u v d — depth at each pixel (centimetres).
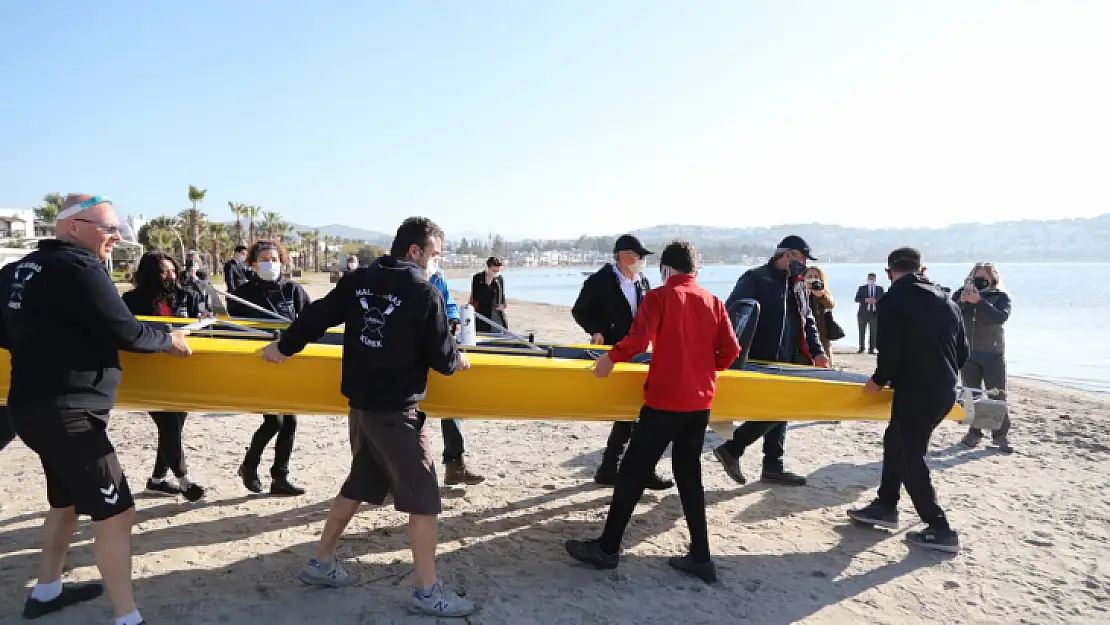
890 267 412
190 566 344
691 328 337
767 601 331
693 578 353
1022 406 839
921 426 391
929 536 396
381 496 315
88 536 382
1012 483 532
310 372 346
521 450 604
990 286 637
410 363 294
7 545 364
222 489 464
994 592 347
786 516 448
